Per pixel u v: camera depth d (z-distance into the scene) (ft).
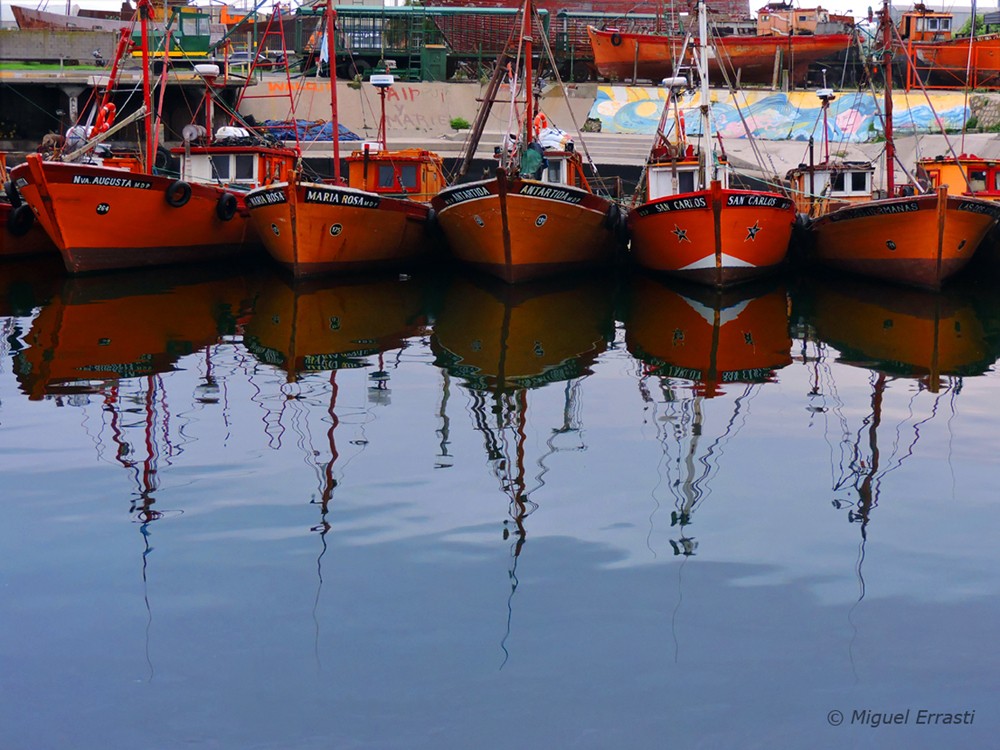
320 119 129.70
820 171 86.07
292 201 70.74
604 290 71.56
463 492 30.01
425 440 35.14
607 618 22.50
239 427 36.52
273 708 19.25
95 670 20.52
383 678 20.18
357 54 140.46
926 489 30.58
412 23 140.26
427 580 24.29
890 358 48.98
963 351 50.62
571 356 49.16
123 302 64.08
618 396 41.29
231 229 82.89
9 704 19.43
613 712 19.16
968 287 74.64
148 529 27.27
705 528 27.48
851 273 77.56
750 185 112.37
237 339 52.54
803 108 131.64
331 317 59.62
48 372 44.65
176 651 21.17
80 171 70.49
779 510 28.84
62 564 25.17
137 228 75.61
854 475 31.76
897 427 37.04
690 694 19.71
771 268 75.41
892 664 20.75
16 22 160.97
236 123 121.90
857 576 24.56
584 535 26.96
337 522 27.71
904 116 129.39
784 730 18.67
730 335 54.90
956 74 141.28
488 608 22.91
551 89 133.90
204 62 123.85
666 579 24.36
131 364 46.50
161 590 23.79
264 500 29.32
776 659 20.94
